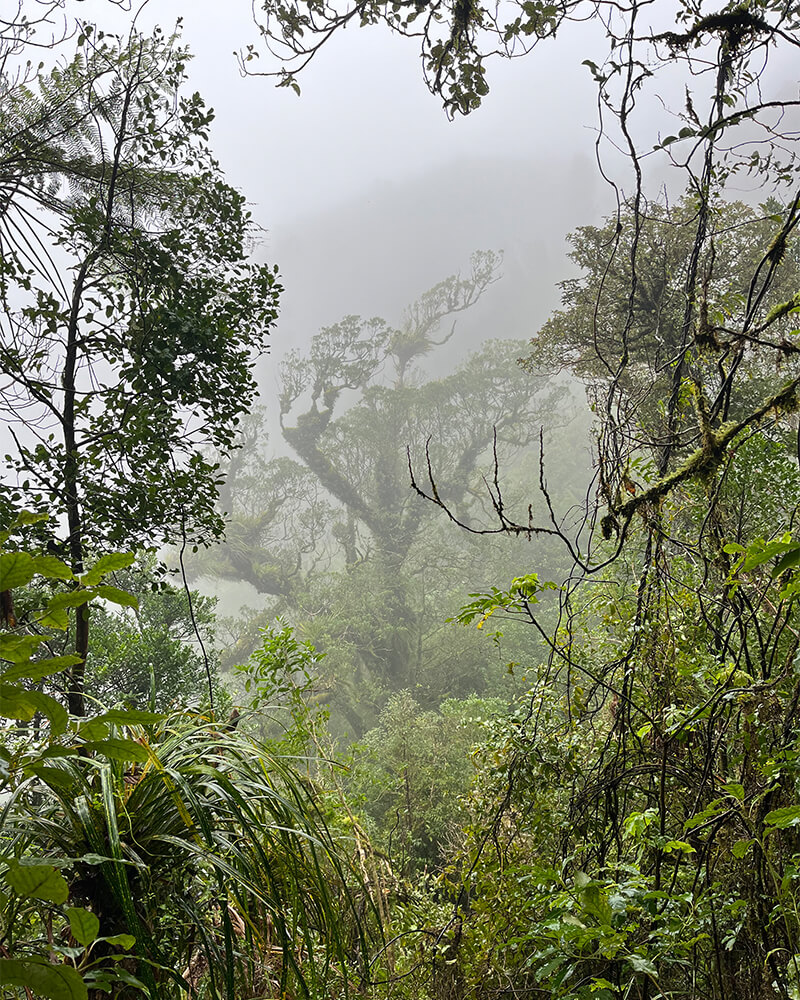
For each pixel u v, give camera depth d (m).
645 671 3.34
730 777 2.59
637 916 2.30
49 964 0.75
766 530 3.81
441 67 3.61
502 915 3.08
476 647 24.88
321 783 3.82
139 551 6.21
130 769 2.29
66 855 1.86
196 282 6.58
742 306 3.23
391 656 26.41
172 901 1.98
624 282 8.71
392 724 15.78
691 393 3.22
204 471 6.13
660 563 3.30
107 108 6.21
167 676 10.06
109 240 6.07
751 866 2.33
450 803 11.23
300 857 2.21
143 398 6.12
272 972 2.35
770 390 6.83
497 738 3.89
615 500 3.09
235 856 1.90
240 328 6.59
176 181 6.57
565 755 3.61
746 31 2.95
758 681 2.46
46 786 1.80
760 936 2.26
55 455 5.79
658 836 2.44
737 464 3.90
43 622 0.91
